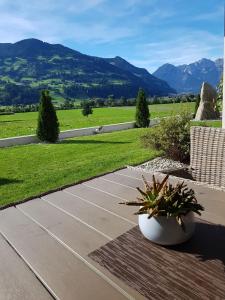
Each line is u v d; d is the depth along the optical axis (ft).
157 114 69.10
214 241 5.82
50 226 8.06
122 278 5.09
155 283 4.90
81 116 78.95
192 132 11.06
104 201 9.51
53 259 6.52
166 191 5.62
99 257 5.65
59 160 23.15
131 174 12.10
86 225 7.97
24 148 29.78
